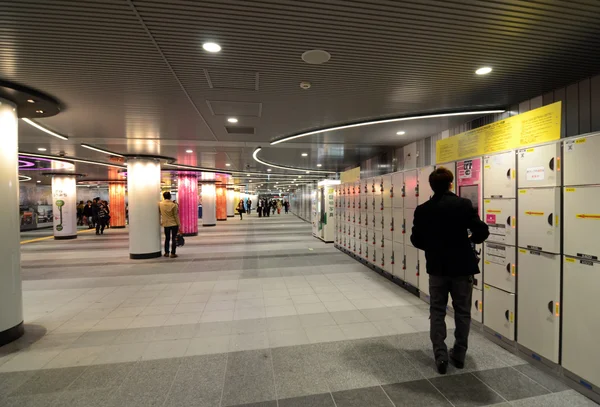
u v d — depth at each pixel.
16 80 3.73
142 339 3.54
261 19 2.59
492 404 2.36
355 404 2.37
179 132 6.57
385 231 6.17
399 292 5.27
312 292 5.28
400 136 7.28
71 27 2.65
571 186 2.58
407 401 2.40
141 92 4.23
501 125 3.87
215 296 5.08
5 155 3.63
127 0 2.29
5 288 3.49
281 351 3.22
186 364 2.98
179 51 3.12
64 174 13.57
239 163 11.94
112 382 2.69
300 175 18.17
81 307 4.61
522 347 3.04
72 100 4.49
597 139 2.38
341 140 7.70
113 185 19.36
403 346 3.32
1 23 2.56
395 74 3.77
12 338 3.51
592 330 2.41
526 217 2.98
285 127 6.34
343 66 3.54
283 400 2.42
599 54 3.30
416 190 4.99
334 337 3.55
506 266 3.21
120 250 10.00
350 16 2.57
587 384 2.44
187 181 14.06
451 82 4.05
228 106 4.91
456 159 4.43
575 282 2.54
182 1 2.32
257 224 20.73
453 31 2.82
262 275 6.48
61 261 8.10
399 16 2.56
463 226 2.74
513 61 3.46
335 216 10.26
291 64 3.46
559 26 2.75
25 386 2.64
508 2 2.39
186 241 11.91
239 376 2.77
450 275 2.75
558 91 4.30
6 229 3.53
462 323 2.82
